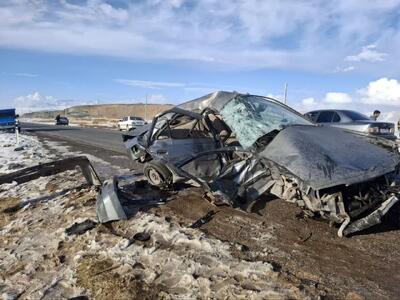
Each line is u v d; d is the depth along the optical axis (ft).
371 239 16.10
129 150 28.32
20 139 77.51
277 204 19.95
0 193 28.68
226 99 21.53
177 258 14.61
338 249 15.25
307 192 15.67
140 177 27.71
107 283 13.29
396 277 13.11
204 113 22.49
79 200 23.24
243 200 18.24
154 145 24.63
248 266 13.67
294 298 11.65
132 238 16.71
